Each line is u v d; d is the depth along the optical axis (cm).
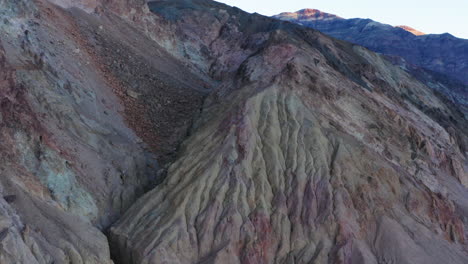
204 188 4403
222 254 4056
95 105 5381
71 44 6016
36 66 4959
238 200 4356
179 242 4075
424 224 4822
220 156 4588
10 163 3869
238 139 4716
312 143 4806
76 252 3597
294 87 5303
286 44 6009
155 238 4059
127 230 4191
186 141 4941
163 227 4144
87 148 4666
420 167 5638
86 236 3816
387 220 4562
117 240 4150
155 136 5766
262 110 5012
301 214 4438
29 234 3388
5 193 3609
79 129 4750
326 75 5844
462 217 5509
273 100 5097
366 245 4431
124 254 4106
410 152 5744
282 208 4422
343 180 4675
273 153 4694
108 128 5278
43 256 3344
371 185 4753
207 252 4122
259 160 4656
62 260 3478
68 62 5572
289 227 4375
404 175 5162
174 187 4491
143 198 4475
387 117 5884
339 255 4228
